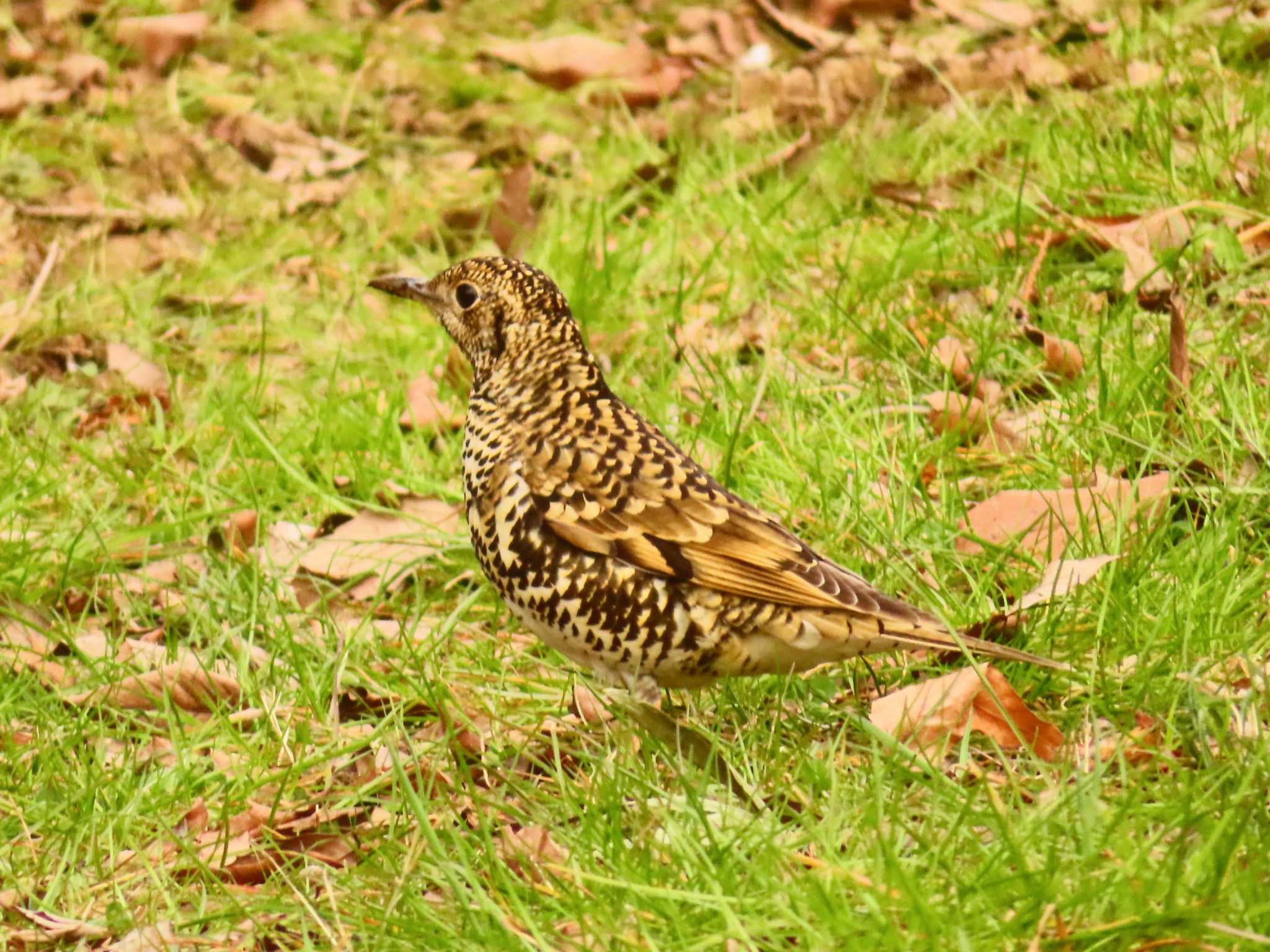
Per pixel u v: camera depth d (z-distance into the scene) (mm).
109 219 16156
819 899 7059
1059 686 9047
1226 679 8734
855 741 8883
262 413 13289
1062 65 16750
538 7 20031
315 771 9227
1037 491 10312
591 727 9234
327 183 16938
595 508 8664
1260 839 7219
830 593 8430
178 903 8188
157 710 9930
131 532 11516
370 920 7695
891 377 12539
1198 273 12477
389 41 19516
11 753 9320
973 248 13797
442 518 11594
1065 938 6746
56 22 19797
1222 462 10555
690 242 14836
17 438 12836
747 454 11477
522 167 15359
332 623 10234
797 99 17219
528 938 7156
